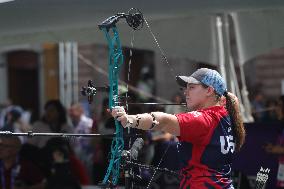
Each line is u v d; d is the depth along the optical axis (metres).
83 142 22.89
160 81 35.09
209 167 10.50
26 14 16.48
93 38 20.39
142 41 19.25
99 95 24.55
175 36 19.50
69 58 30.77
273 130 17.44
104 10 16.19
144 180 13.42
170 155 17.28
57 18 17.42
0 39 21.55
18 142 19.11
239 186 17.22
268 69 35.28
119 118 9.71
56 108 22.27
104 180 10.52
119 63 10.67
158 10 16.55
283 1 15.48
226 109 10.91
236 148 11.15
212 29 19.23
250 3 15.77
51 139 19.42
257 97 28.84
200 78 10.73
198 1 15.28
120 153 10.50
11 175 19.19
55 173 18.97
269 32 18.89
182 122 10.16
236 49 20.30
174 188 19.00
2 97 40.62
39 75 39.19
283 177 17.06
